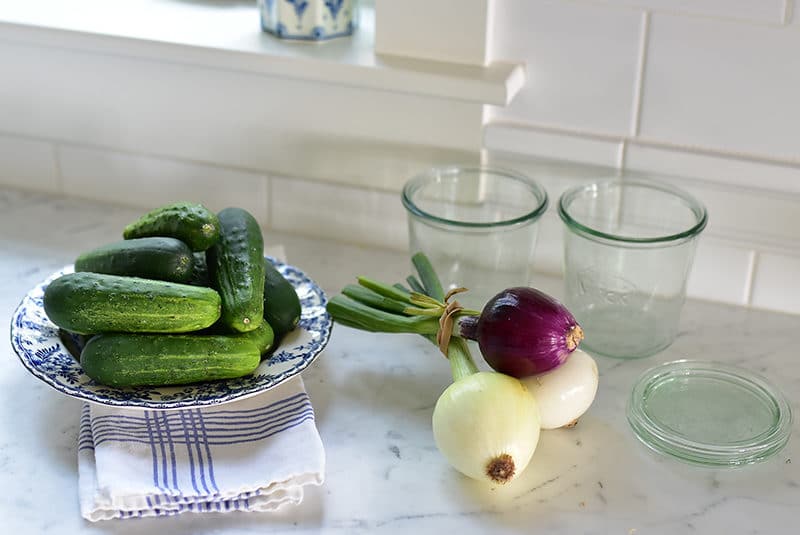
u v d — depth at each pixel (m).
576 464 0.86
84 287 0.85
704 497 0.82
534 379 0.86
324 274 1.12
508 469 0.79
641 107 1.01
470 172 1.07
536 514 0.80
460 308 0.91
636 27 0.98
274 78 1.10
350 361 0.99
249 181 1.18
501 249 0.99
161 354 0.84
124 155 1.21
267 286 0.93
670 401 0.91
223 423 0.86
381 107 1.08
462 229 0.97
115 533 0.78
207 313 0.85
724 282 1.07
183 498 0.79
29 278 1.09
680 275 0.96
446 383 0.96
